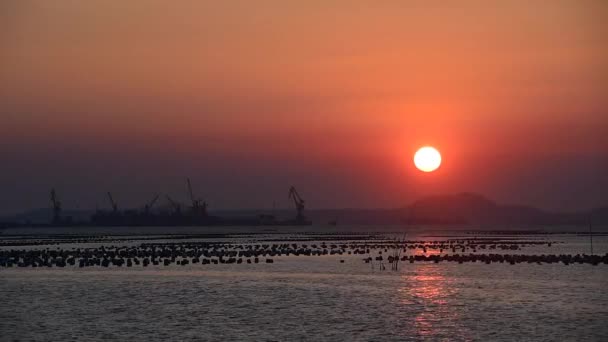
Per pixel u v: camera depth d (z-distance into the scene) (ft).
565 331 148.46
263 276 251.39
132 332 148.66
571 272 259.80
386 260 325.42
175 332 148.36
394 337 143.23
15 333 148.66
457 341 139.95
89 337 144.56
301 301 187.52
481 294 200.03
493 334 145.79
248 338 142.51
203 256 353.72
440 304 181.68
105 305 182.60
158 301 188.75
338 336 143.95
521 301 186.70
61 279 241.96
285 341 139.95
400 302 185.37
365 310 172.45
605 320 159.63
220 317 164.04
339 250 407.03
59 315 168.45
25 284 227.40
